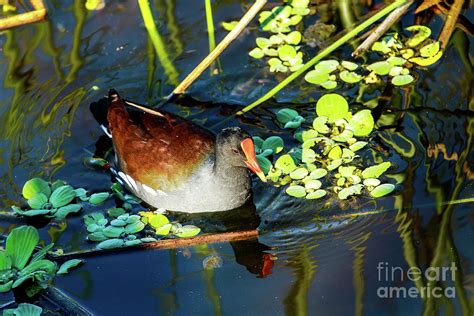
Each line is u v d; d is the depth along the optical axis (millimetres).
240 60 9445
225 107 8906
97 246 7430
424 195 7523
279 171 8070
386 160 7988
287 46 9359
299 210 7656
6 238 7551
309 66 8484
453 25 9242
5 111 8891
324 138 8297
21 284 7082
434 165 7828
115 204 8016
